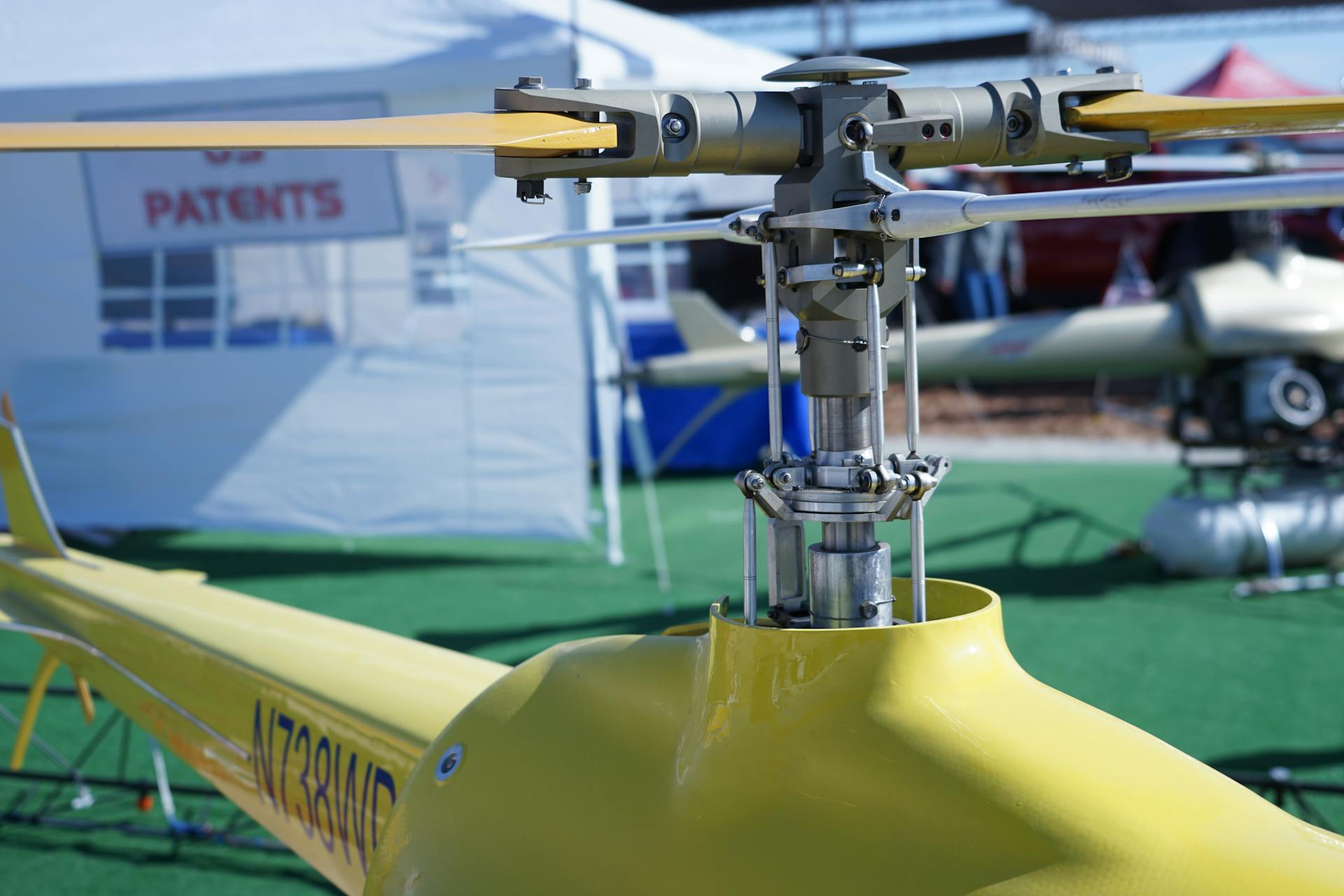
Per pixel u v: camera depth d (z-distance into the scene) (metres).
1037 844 1.18
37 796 4.13
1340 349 6.42
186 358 8.10
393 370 7.83
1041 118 1.17
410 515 7.87
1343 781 3.90
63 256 8.19
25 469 3.56
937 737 1.24
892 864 1.21
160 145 0.93
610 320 7.70
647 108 1.11
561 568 7.49
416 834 1.60
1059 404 14.63
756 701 1.32
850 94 1.16
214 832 3.75
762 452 11.10
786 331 7.80
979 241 13.02
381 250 7.79
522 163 1.12
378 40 7.20
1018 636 5.70
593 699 1.57
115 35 7.61
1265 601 6.25
